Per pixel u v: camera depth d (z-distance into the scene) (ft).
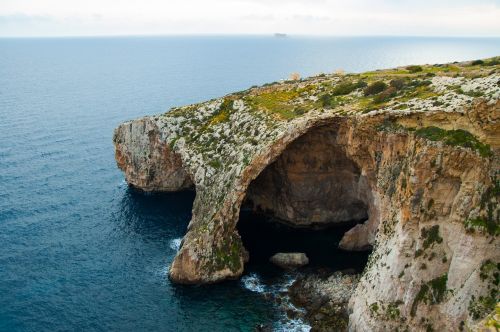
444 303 127.24
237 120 253.03
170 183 289.33
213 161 237.25
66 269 199.11
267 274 194.59
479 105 127.44
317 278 188.03
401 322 136.15
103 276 194.08
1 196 276.00
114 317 167.63
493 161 124.77
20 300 176.24
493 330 84.17
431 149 135.95
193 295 181.16
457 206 129.70
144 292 183.21
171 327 162.09
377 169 177.17
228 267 192.95
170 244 222.28
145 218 252.21
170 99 639.76
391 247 147.64
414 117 154.30
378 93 212.64
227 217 201.98
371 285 150.61
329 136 212.84
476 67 240.94
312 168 228.63
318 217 238.27
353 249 211.41
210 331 159.74
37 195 281.13
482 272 120.98
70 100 620.49
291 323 161.89
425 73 242.17
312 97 249.55
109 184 306.14
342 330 154.81
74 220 248.52
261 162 205.87
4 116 494.59
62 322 164.55
